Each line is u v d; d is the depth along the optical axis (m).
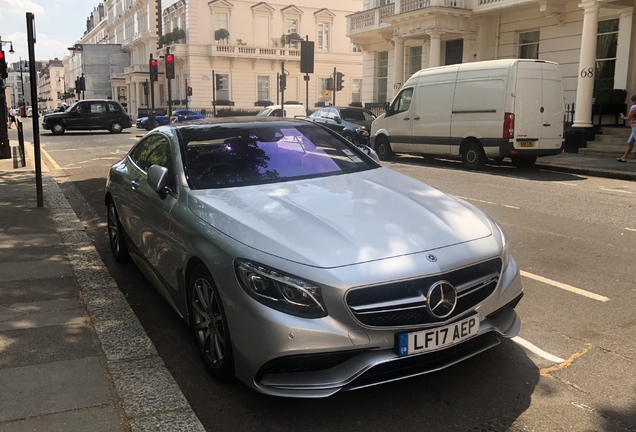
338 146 4.98
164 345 4.07
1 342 3.90
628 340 3.95
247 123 5.00
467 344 3.21
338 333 2.84
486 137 13.17
